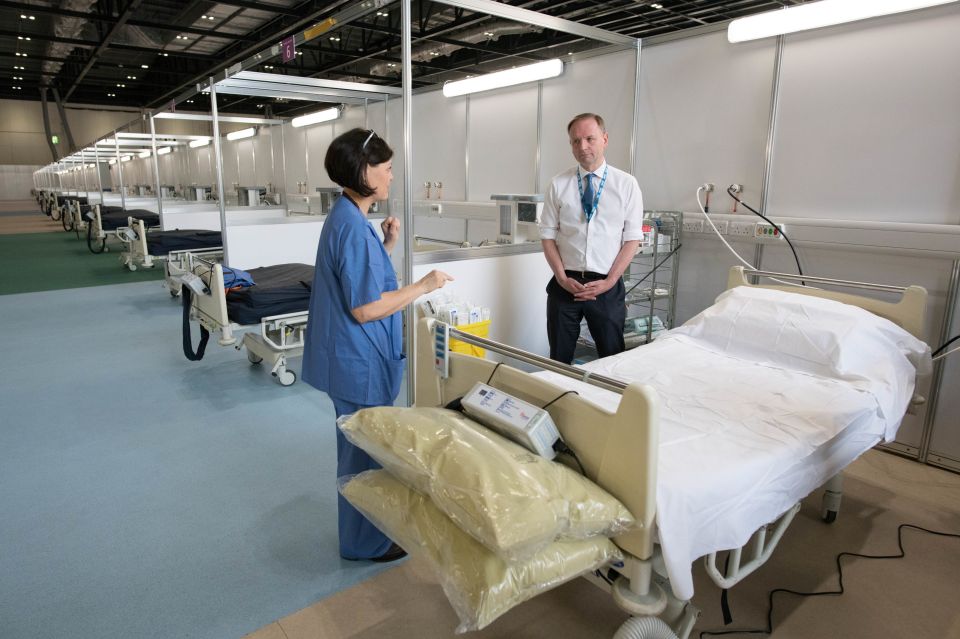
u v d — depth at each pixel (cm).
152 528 222
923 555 212
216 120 477
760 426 172
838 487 226
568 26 309
